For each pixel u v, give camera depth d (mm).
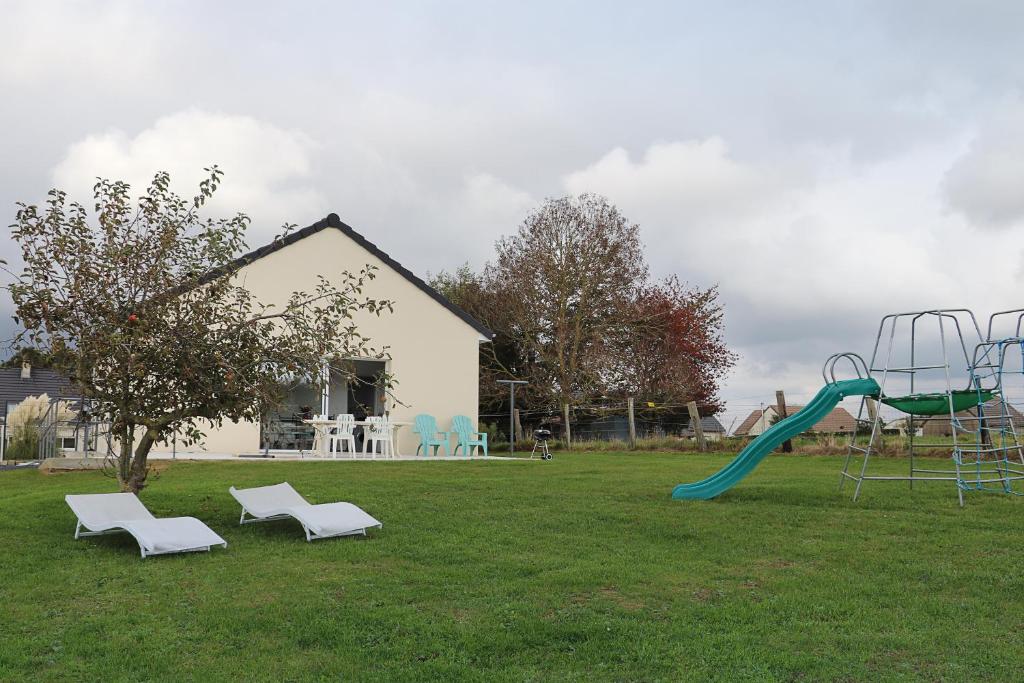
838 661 4242
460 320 20797
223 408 7805
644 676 4094
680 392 28438
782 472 12820
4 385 31281
